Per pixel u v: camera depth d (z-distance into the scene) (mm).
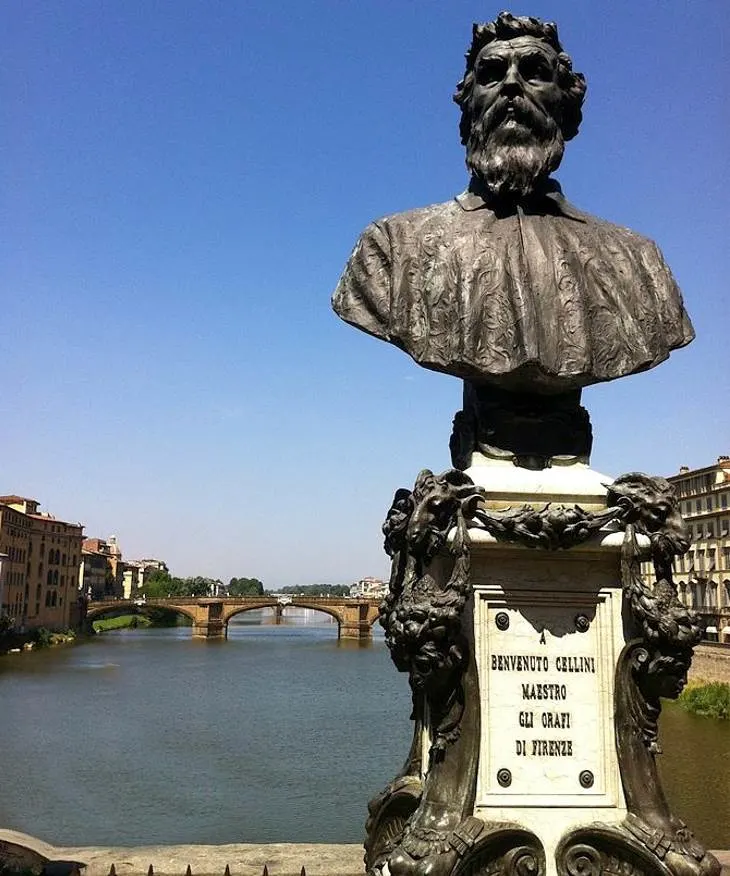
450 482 5715
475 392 6527
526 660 5625
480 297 6129
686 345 6387
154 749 31359
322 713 40875
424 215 6723
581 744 5570
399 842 5465
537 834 5312
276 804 23172
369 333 6410
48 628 95375
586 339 6035
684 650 5547
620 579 5770
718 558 59688
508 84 6484
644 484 5805
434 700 5543
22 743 32312
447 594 5469
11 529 87625
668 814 5461
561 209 6727
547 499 5832
